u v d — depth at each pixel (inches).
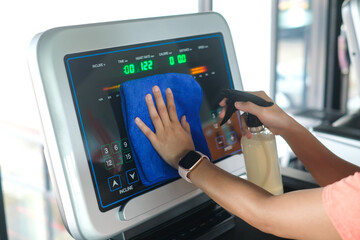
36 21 68.7
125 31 28.7
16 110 92.8
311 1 127.7
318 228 21.8
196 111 32.5
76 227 26.0
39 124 26.0
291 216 22.6
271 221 23.6
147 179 29.2
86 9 69.7
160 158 30.2
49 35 25.1
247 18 84.0
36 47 24.6
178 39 31.9
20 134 104.0
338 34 118.2
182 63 32.0
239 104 30.7
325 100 126.2
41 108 25.2
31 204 205.9
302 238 23.0
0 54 73.9
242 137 33.2
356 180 20.8
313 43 129.6
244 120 32.9
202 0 67.2
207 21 33.9
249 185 25.8
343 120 58.4
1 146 148.9
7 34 70.3
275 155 32.4
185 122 31.5
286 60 141.5
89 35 26.8
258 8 85.6
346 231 20.8
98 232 26.4
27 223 206.1
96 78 27.1
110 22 28.1
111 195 27.2
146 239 29.1
